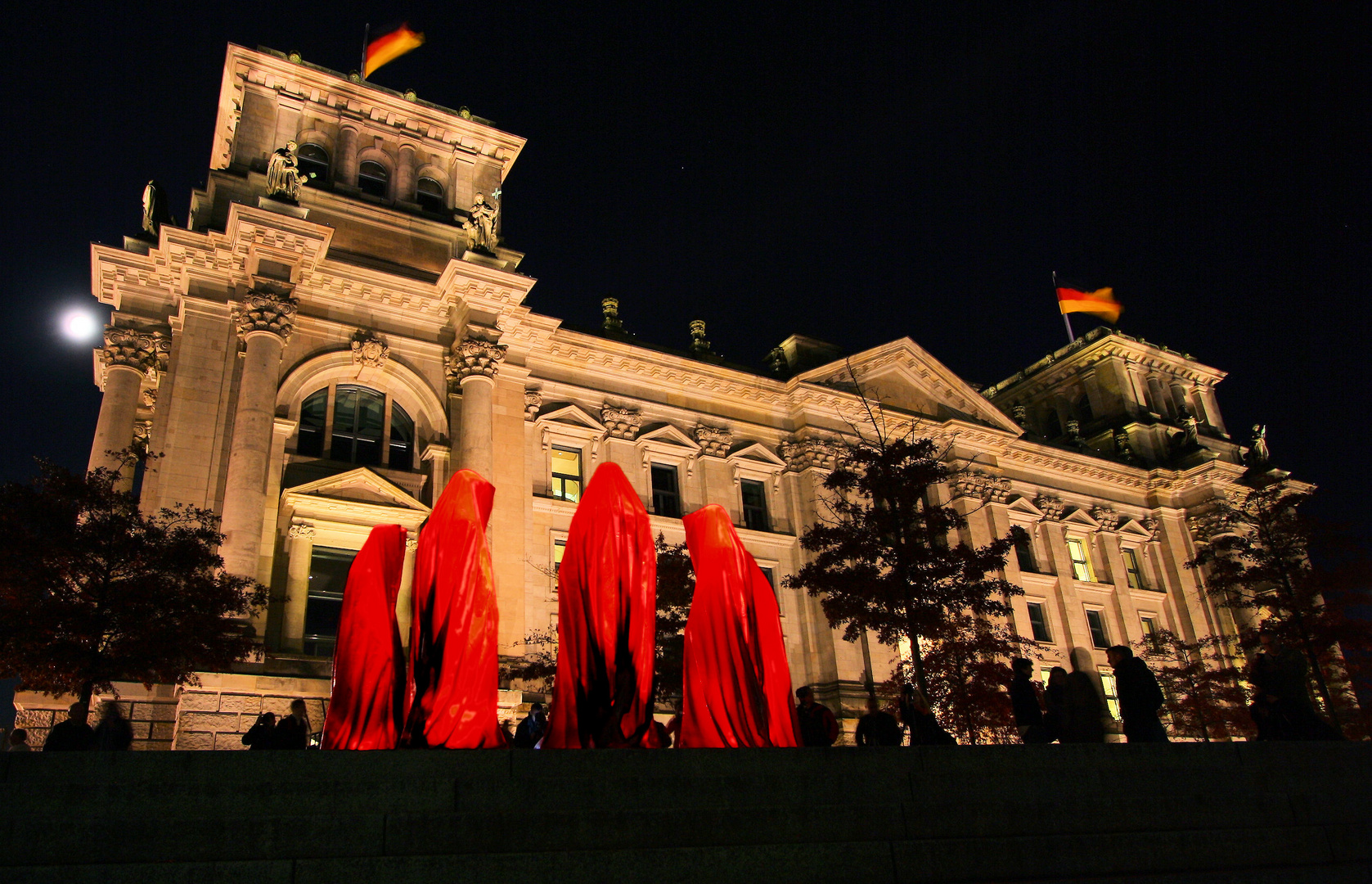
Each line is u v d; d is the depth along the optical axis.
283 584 29.31
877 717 17.34
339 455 32.75
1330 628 36.91
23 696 24.58
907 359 49.72
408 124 39.78
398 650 12.87
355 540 31.22
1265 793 11.41
